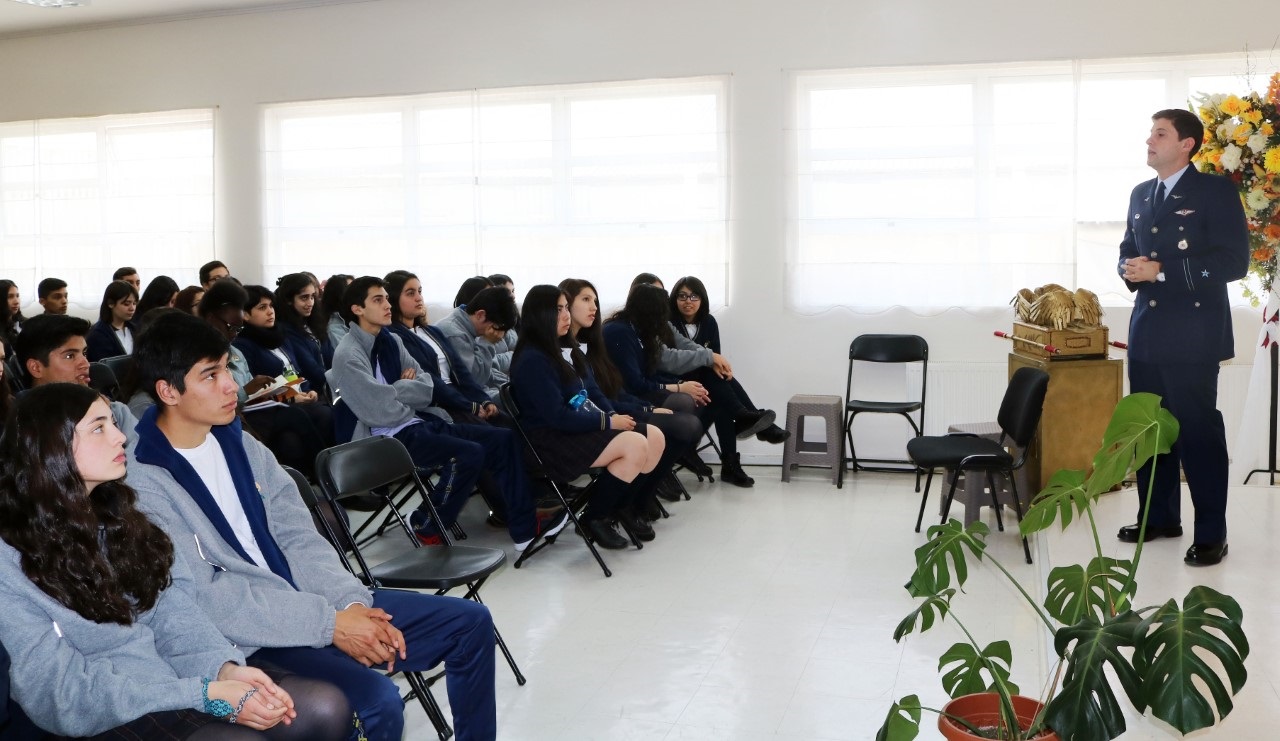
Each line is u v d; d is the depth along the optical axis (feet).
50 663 6.23
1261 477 18.11
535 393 14.73
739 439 21.39
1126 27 19.61
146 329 7.73
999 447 15.56
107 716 6.34
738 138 21.33
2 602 6.23
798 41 20.89
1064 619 7.63
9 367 14.66
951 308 20.75
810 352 21.43
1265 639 10.05
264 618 7.61
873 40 20.58
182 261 25.13
